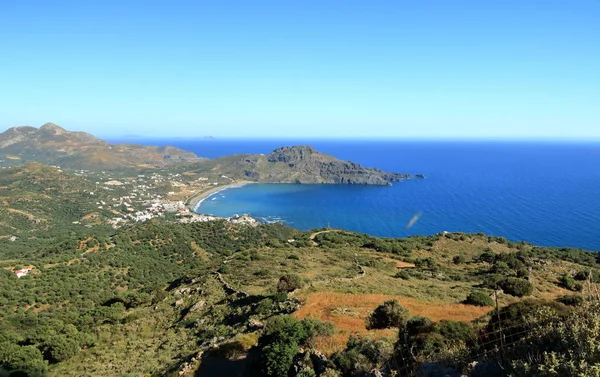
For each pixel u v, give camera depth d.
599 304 8.82
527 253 73.94
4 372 30.44
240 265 57.78
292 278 36.84
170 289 61.56
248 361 21.11
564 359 7.45
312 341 19.30
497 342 11.59
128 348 33.78
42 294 76.75
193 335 32.78
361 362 15.62
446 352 12.20
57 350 33.16
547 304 14.78
